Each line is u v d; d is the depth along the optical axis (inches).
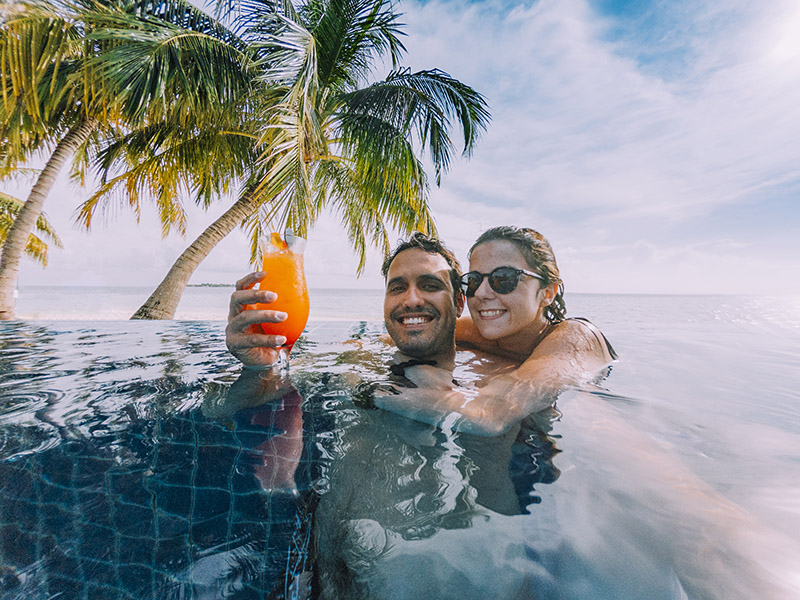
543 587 21.3
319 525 26.6
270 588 22.2
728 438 39.0
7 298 264.7
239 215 279.0
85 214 296.2
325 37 236.1
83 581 22.0
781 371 69.6
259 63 190.1
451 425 41.4
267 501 29.1
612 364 69.4
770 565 22.1
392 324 68.2
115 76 182.2
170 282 266.7
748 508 27.5
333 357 75.6
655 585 21.1
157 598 21.3
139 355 79.3
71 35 191.9
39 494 29.2
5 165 294.8
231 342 52.3
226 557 24.1
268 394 51.8
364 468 33.2
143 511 27.7
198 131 257.8
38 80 190.1
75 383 56.7
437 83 236.7
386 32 250.8
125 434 39.3
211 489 30.3
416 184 247.0
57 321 154.2
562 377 55.4
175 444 37.2
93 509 27.7
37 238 415.5
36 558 23.4
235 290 52.8
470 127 244.8
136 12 204.7
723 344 100.3
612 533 25.0
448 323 66.1
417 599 21.0
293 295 51.9
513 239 66.4
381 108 245.6
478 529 25.7
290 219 197.6
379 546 24.7
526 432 39.6
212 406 47.1
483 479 31.4
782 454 35.5
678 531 25.1
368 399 49.3
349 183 299.4
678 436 39.5
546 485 30.5
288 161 191.9
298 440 38.2
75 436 38.7
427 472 32.5
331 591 21.9
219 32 225.0
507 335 66.7
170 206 323.9
